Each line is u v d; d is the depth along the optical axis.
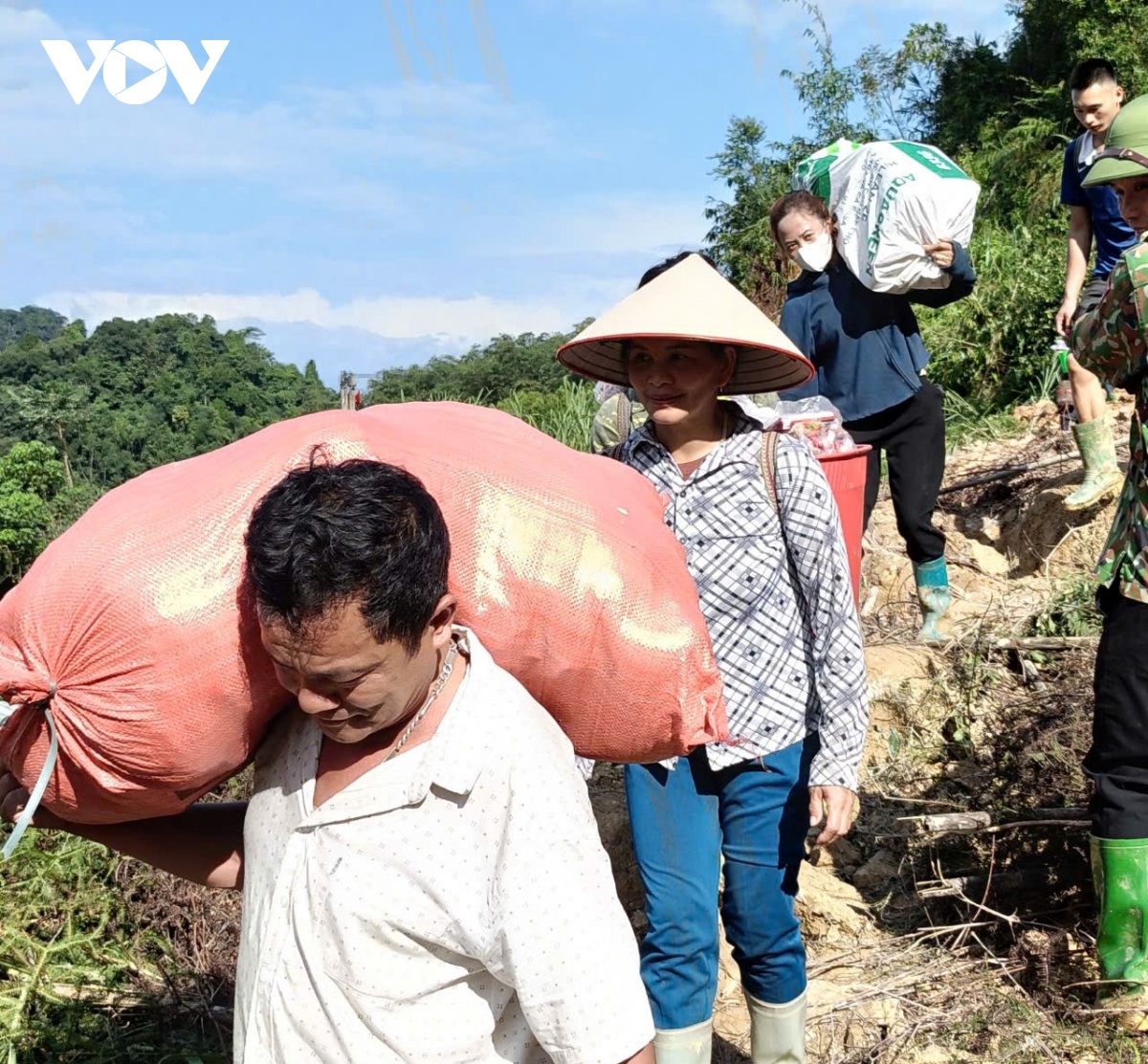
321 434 1.55
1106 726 2.77
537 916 1.33
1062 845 3.38
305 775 1.47
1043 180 12.33
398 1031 1.38
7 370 92.00
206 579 1.45
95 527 1.49
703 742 1.78
